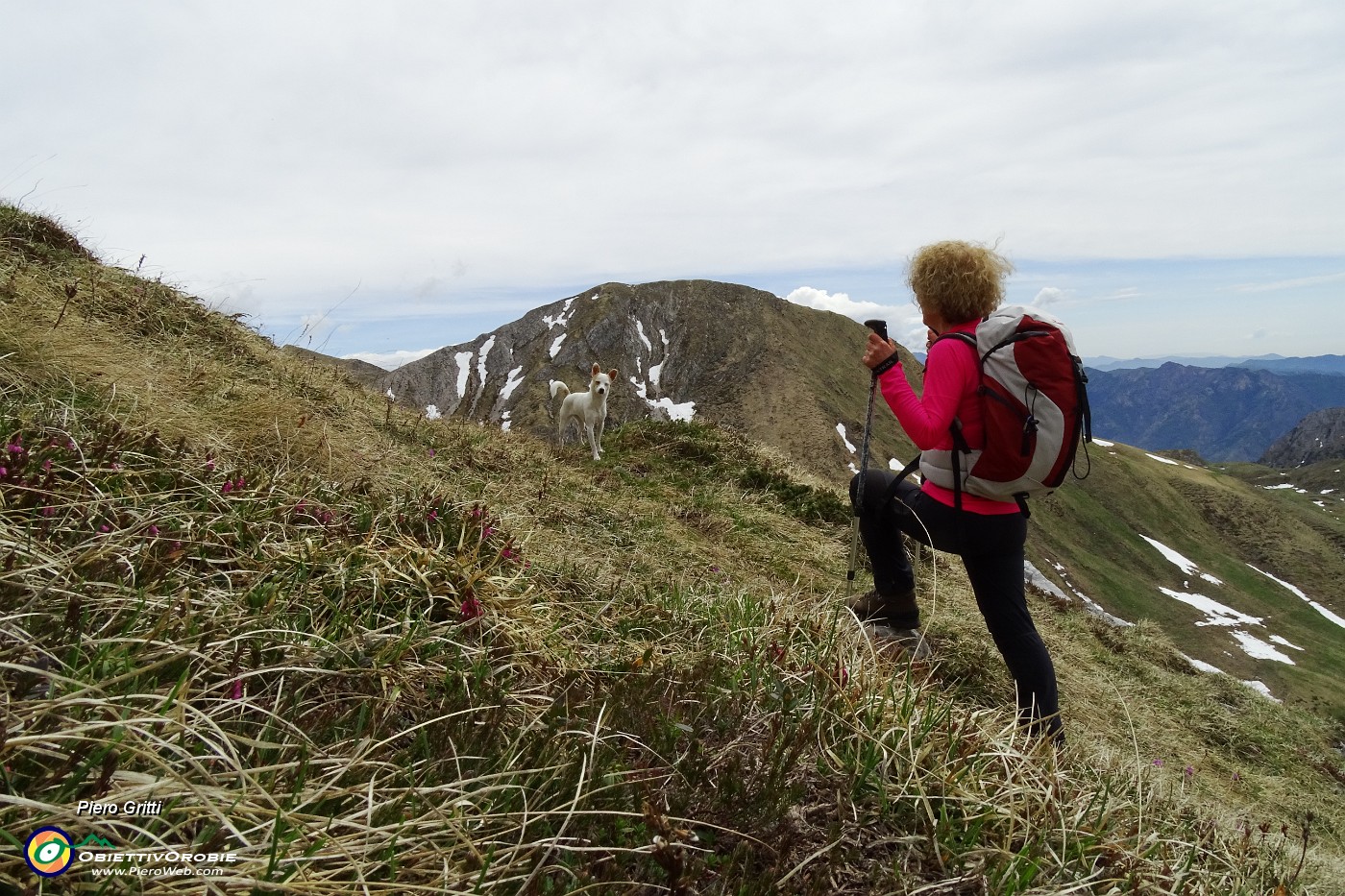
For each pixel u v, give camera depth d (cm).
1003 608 350
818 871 186
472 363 12350
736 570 580
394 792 171
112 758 131
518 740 199
